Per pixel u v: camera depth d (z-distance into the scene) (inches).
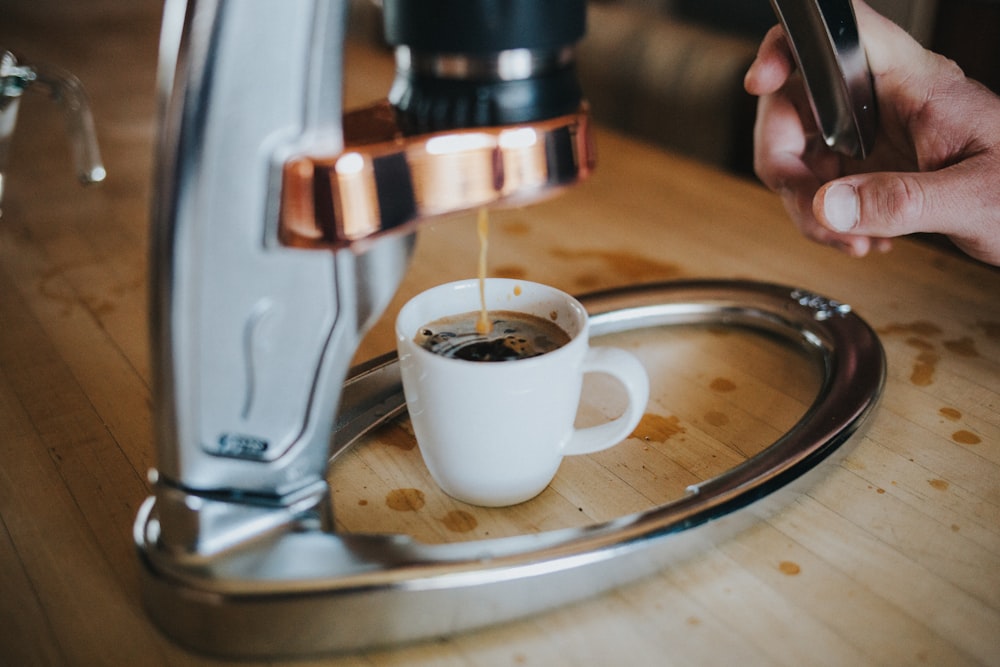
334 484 18.2
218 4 13.5
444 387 16.6
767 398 20.2
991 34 34.4
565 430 17.4
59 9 49.8
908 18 36.2
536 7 14.0
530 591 15.6
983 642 15.3
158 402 15.0
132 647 15.4
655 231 26.8
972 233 20.5
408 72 14.7
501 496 17.5
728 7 46.8
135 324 22.8
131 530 17.3
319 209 14.1
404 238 15.7
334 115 14.1
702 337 22.1
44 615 15.9
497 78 14.2
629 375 17.0
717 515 16.4
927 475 18.2
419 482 18.3
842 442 18.0
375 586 15.1
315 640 15.2
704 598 16.0
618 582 16.1
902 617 15.7
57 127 34.4
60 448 19.0
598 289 23.8
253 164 14.1
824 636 15.4
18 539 17.1
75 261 25.6
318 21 13.8
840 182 20.4
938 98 21.3
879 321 22.5
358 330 15.7
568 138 14.5
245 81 13.8
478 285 18.5
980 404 19.9
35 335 22.5
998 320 22.5
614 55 45.6
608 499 17.8
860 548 16.8
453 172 14.2
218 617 15.0
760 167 24.8
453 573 15.3
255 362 15.1
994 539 16.9
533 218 27.6
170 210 14.1
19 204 28.6
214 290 14.6
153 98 37.0
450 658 15.3
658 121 43.9
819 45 18.8
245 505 15.6
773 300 22.1
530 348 17.7
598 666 15.1
